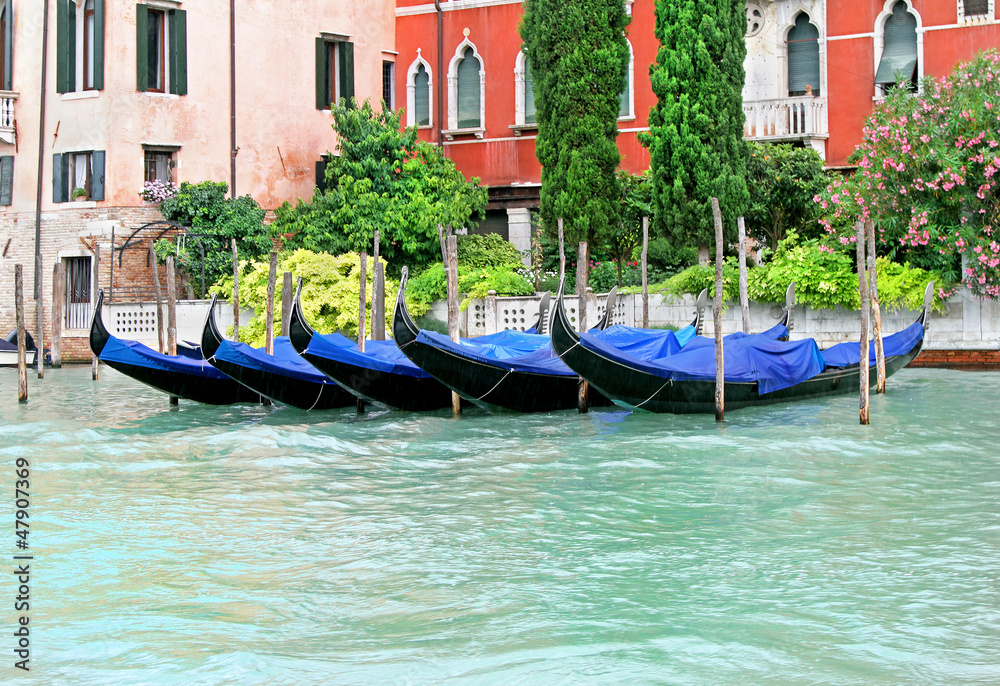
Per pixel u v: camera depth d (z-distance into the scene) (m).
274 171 28.41
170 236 26.47
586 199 23.80
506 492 11.47
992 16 24.62
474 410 17.64
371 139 26.11
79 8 26.78
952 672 6.63
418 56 29.81
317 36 29.00
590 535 9.69
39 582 8.57
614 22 24.11
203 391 18.94
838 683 6.49
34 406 19.28
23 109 27.61
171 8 26.94
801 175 23.56
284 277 20.78
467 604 7.95
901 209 20.81
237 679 6.70
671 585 8.27
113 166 26.33
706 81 22.45
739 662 6.80
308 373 17.84
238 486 11.98
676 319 23.16
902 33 25.56
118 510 10.87
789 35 26.70
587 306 22.31
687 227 22.75
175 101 27.02
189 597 8.21
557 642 7.18
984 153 19.42
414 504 11.00
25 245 27.73
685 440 14.12
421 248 25.98
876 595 7.94
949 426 14.88
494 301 23.08
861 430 14.66
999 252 19.84
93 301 26.50
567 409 17.23
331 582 8.51
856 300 21.39
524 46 24.70
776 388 16.64
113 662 6.98
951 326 21.03
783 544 9.27
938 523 9.79
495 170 28.98
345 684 6.60
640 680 6.57
